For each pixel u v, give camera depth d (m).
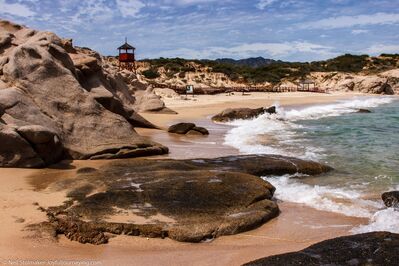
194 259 7.91
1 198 10.41
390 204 11.25
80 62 21.17
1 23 21.91
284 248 8.52
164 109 34.72
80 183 11.44
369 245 7.67
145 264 7.61
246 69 114.25
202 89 63.56
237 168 13.72
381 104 52.47
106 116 17.48
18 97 15.48
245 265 7.14
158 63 107.94
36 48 17.53
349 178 14.34
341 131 25.77
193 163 14.09
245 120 30.53
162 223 9.18
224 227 9.23
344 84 85.12
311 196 12.14
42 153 14.07
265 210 10.18
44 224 8.90
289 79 104.69
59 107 16.69
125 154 16.12
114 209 9.73
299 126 28.00
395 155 18.30
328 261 7.17
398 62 114.06
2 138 13.52
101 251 8.12
